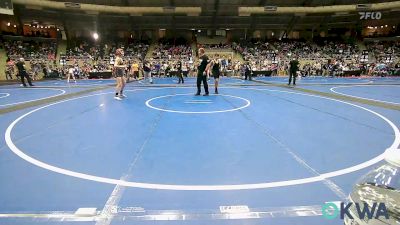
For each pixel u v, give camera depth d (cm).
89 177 325
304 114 711
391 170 165
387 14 3541
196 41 4197
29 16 3372
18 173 338
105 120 643
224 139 480
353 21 3831
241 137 493
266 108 803
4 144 458
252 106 840
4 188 297
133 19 3647
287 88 1441
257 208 257
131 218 243
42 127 579
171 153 409
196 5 3350
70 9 3100
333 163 364
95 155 402
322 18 3750
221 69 2908
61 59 3045
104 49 3597
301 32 4409
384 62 3148
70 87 1576
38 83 1997
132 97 1074
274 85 1639
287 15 3609
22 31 3541
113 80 2339
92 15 3481
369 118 659
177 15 3512
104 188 297
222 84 1742
